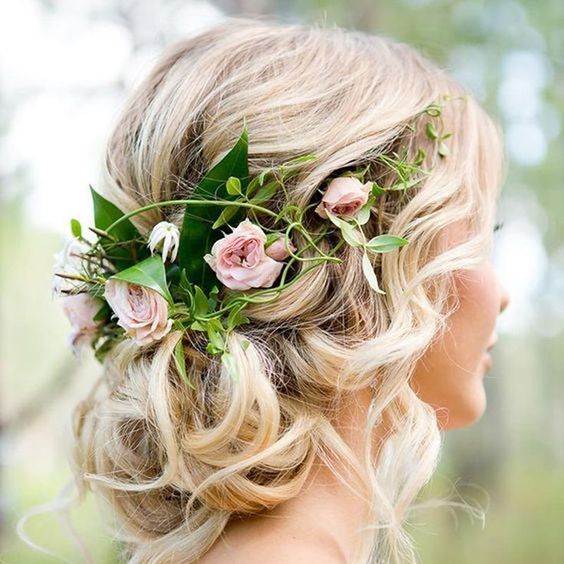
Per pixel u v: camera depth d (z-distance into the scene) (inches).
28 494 244.8
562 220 233.6
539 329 409.1
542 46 196.4
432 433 47.5
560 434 468.1
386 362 45.0
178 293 46.8
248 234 44.8
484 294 52.3
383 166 48.5
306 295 45.6
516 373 468.1
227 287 46.4
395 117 49.1
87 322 52.6
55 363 305.7
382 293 44.2
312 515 45.3
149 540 49.6
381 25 175.8
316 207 46.8
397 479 47.3
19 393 303.3
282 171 46.1
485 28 191.6
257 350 45.3
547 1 190.7
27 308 299.6
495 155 56.4
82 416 59.3
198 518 46.3
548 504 316.5
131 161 52.7
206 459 44.1
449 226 50.6
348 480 45.6
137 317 44.6
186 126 49.5
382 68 52.4
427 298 49.1
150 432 47.3
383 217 48.3
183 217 47.3
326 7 167.3
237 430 43.0
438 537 259.1
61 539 154.1
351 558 45.3
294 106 48.2
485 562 260.7
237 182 44.6
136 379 47.6
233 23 59.0
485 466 326.3
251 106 48.1
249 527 45.1
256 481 45.2
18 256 258.5
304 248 45.4
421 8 185.6
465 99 54.4
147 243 49.9
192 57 53.5
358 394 47.5
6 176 160.4
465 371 52.3
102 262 50.6
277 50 51.9
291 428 44.9
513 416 468.1
